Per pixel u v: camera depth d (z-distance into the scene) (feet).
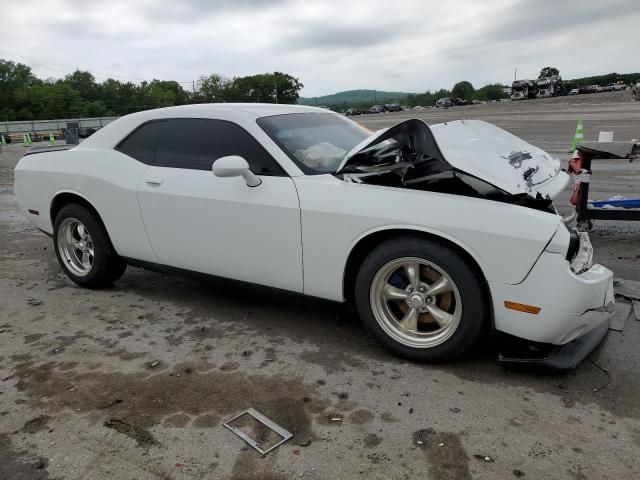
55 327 12.35
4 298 14.39
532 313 8.78
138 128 13.25
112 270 14.40
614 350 10.27
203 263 12.16
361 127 14.25
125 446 7.94
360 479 7.10
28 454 7.83
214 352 10.85
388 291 10.18
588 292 8.61
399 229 9.56
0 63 349.41
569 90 292.81
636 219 16.90
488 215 8.88
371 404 8.80
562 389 9.06
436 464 7.33
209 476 7.25
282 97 485.97
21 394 9.47
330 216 10.10
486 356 10.26
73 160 14.10
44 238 21.47
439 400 8.86
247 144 11.38
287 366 10.18
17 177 15.53
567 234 8.71
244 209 11.06
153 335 11.75
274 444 7.87
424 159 9.62
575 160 17.66
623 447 7.55
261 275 11.36
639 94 151.12
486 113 126.31
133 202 12.81
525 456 7.43
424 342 9.94
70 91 364.99
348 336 11.39
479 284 9.19
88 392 9.46
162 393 9.36
